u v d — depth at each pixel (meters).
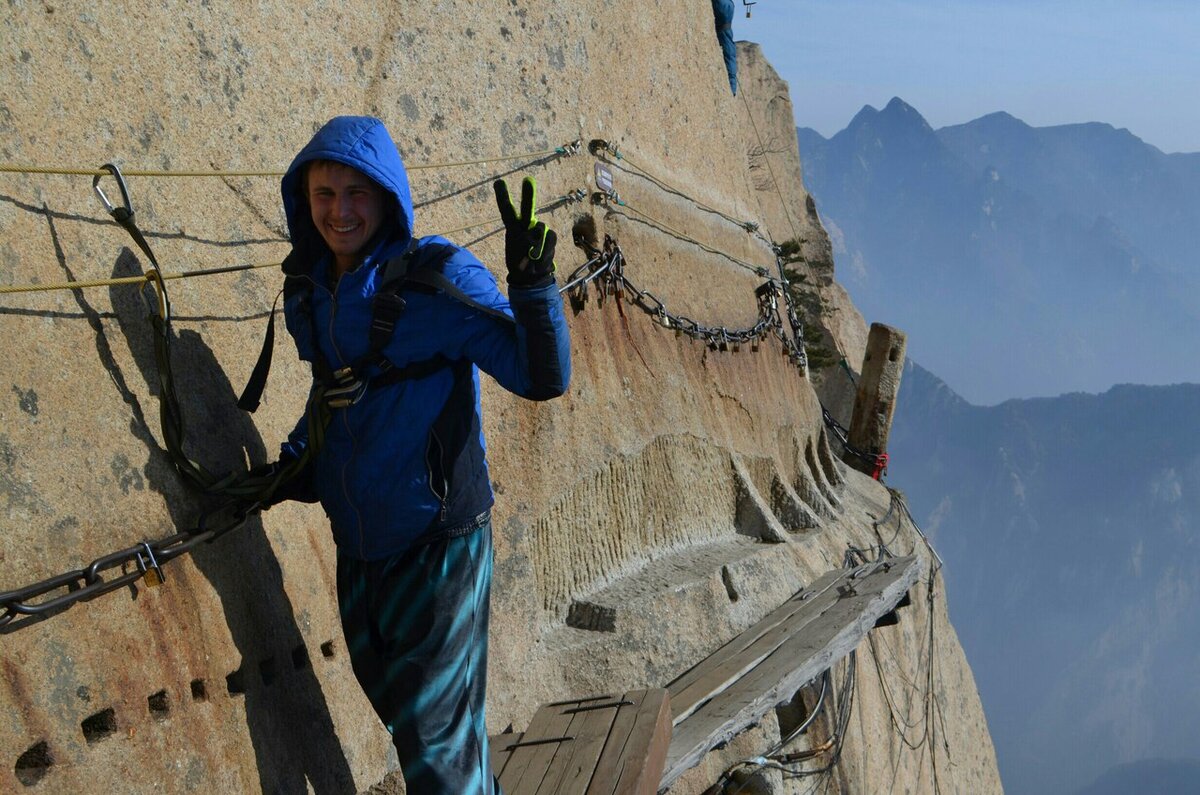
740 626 8.80
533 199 3.05
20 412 3.22
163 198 4.09
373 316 3.24
